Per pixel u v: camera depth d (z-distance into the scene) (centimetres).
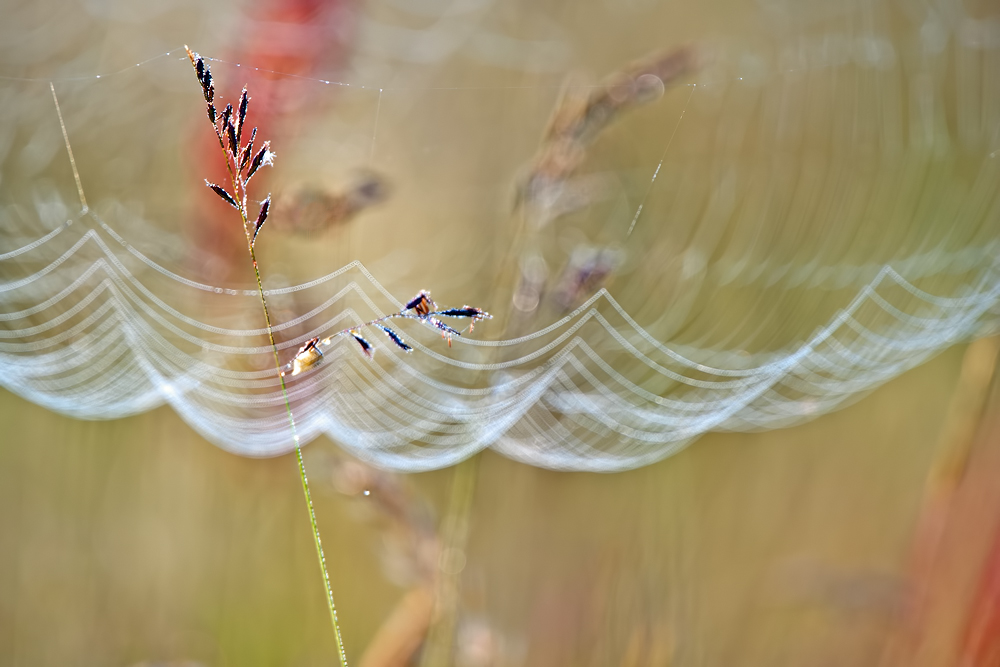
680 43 133
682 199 113
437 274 107
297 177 98
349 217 94
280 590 97
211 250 97
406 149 113
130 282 104
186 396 99
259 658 96
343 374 99
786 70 129
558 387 99
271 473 98
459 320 100
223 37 115
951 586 92
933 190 126
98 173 113
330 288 98
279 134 97
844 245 120
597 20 136
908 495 103
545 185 92
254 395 99
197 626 97
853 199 121
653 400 106
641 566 95
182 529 98
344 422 98
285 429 98
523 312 92
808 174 121
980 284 124
